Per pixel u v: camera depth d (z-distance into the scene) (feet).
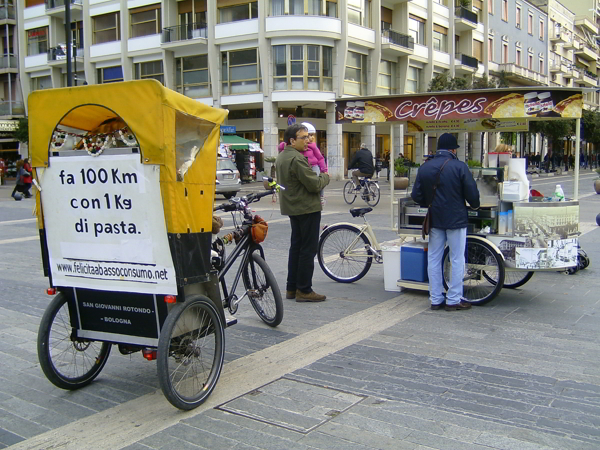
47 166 12.81
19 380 14.29
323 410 12.18
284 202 20.62
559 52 207.21
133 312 12.77
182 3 112.98
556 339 16.55
